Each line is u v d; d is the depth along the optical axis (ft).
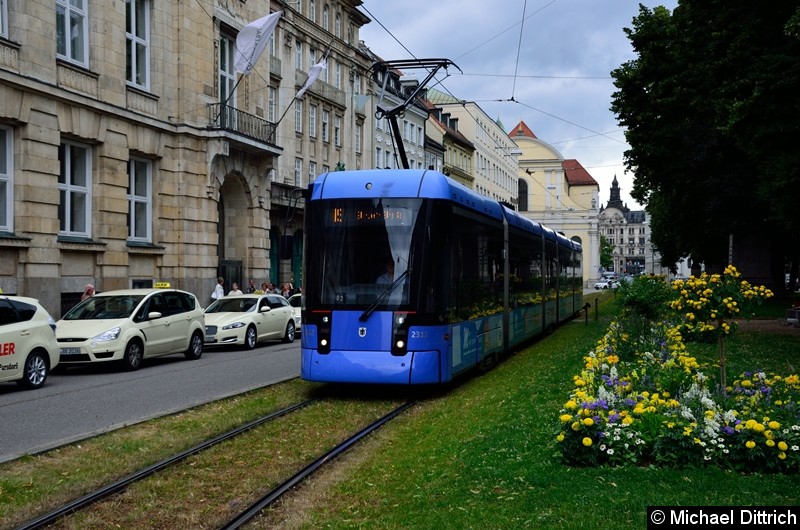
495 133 308.19
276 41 128.98
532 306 67.15
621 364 36.22
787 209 78.07
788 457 21.54
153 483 23.13
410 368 38.24
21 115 67.97
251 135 104.12
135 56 86.53
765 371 43.32
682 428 22.50
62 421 33.86
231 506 21.02
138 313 55.77
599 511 18.35
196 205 93.97
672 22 98.53
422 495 20.75
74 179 77.51
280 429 31.65
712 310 30.71
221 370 54.03
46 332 45.32
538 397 35.63
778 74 54.03
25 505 21.03
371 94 171.83
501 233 54.24
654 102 100.17
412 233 39.45
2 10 67.15
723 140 100.22
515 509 18.85
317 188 41.29
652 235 187.21
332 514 19.93
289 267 130.93
